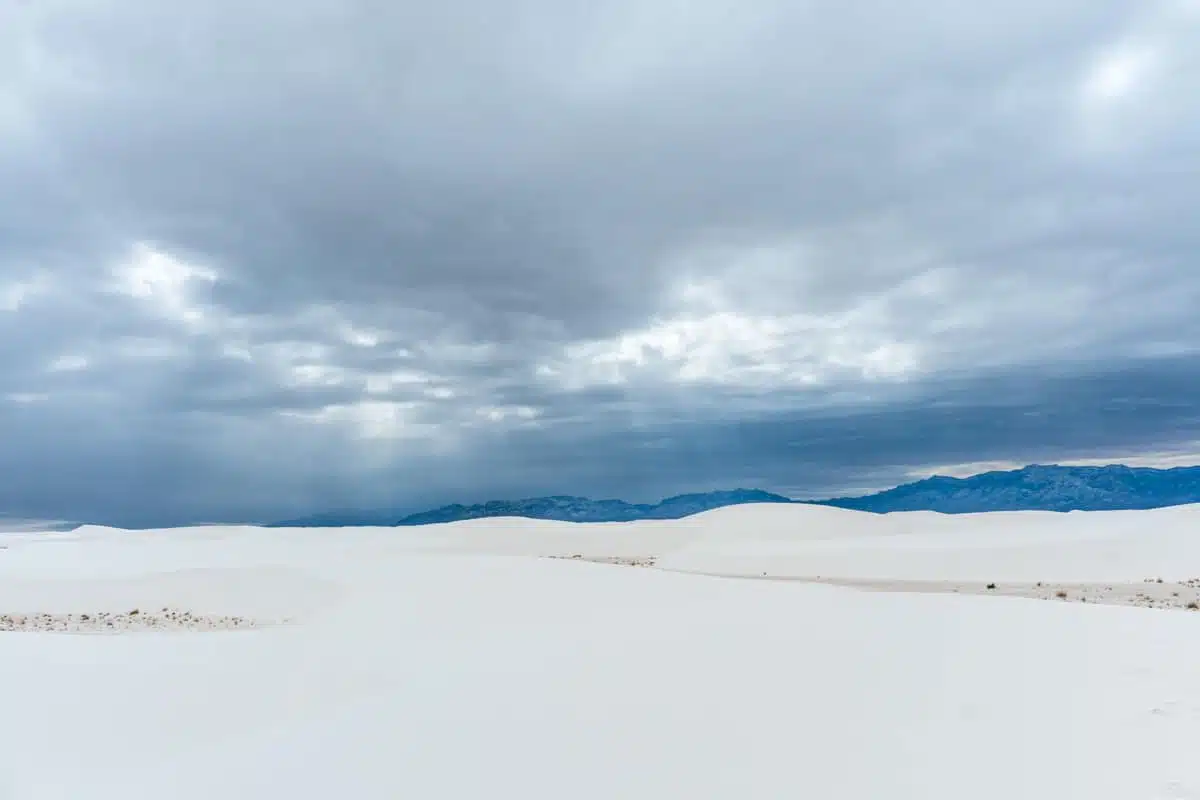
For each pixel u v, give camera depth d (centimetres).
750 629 1435
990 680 954
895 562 3991
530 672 1116
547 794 635
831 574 3784
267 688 1138
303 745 823
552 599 2172
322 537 7369
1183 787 587
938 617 1509
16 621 2441
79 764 824
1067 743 703
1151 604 2372
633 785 644
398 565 3328
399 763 738
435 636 1606
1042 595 2716
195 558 4891
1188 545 3781
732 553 4991
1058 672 983
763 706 870
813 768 664
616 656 1207
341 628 1788
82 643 1530
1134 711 793
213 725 960
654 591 2281
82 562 4591
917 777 634
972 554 4025
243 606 2678
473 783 671
